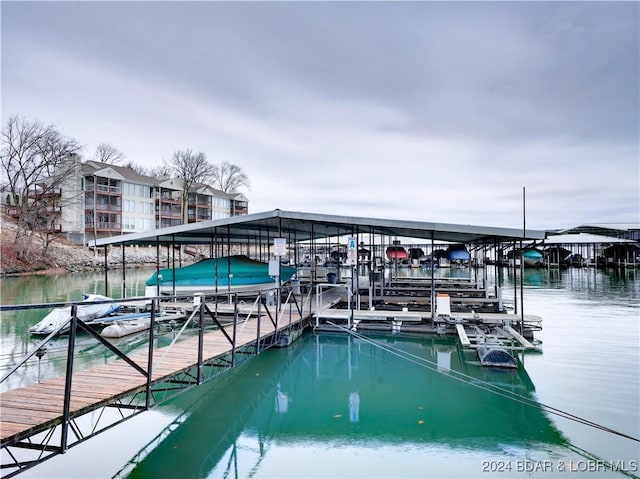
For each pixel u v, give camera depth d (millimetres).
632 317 12719
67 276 29516
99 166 43688
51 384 4262
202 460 4395
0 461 4227
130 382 4359
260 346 7816
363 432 5074
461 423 5281
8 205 38375
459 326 9789
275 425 5305
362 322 10914
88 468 4188
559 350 8742
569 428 5102
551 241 41250
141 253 43125
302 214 10406
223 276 13602
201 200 56281
